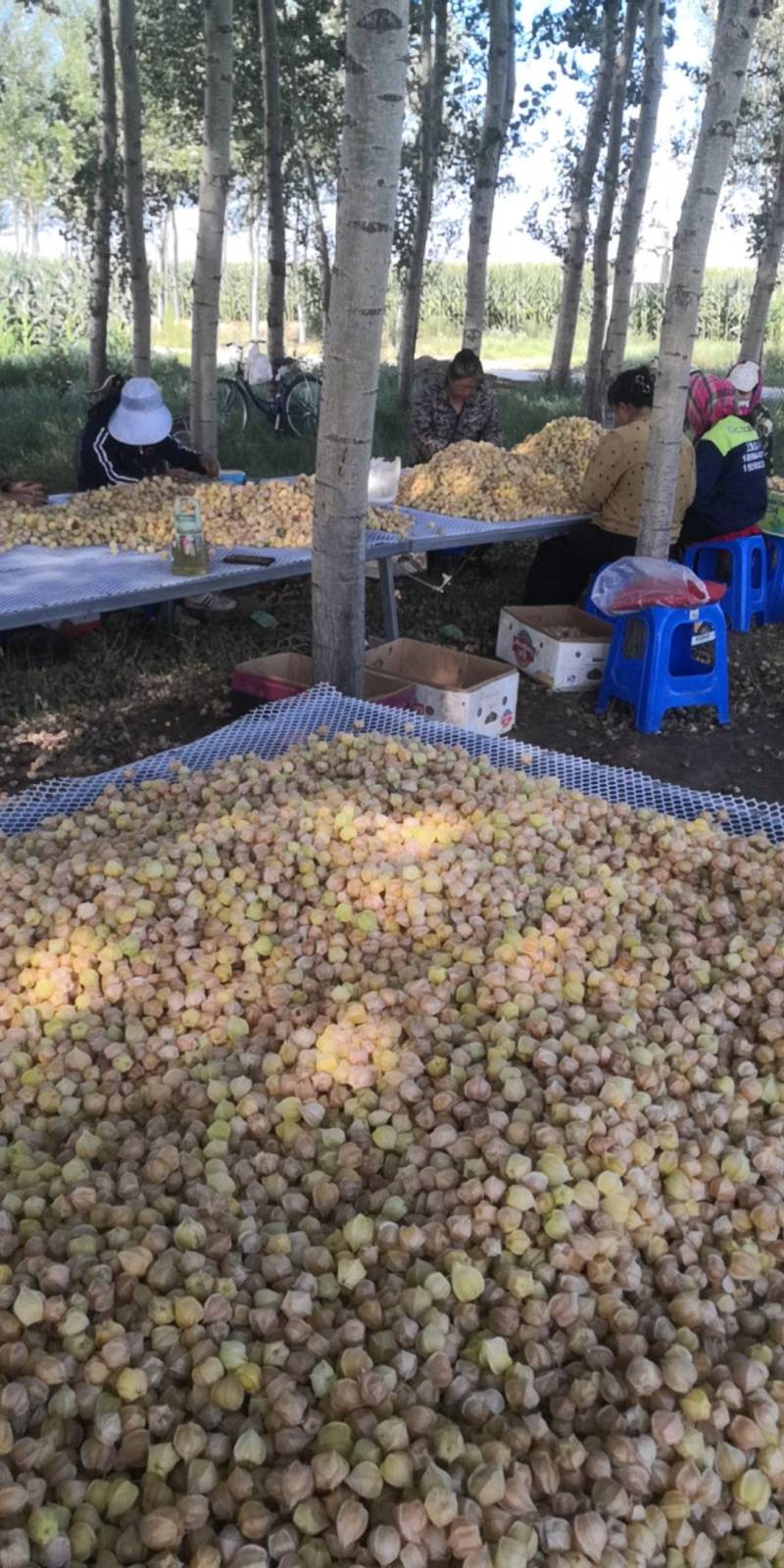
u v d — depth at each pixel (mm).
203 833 3324
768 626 7602
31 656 6309
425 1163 2309
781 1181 2301
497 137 10969
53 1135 2455
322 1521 1642
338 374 4461
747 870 3438
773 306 29938
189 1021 2740
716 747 5762
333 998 2756
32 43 26625
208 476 7387
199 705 5844
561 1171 2182
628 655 5902
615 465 6672
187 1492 1683
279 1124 2445
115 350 21938
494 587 8078
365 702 4668
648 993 2818
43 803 3873
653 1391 1843
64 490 9617
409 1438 1750
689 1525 1685
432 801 3719
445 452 7469
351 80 4008
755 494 7168
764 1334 2023
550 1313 1977
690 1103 2473
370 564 7777
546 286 34062
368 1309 1959
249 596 7312
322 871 3236
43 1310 1911
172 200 19734
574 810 3785
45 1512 1611
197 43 14008
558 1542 1622
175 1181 2266
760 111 17578
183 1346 1898
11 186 32875
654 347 27219
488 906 3109
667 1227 2184
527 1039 2570
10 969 2873
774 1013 2816
